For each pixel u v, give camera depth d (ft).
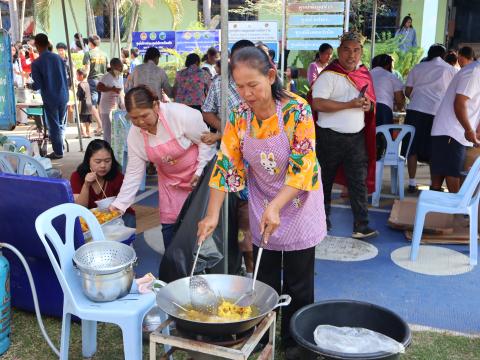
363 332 7.18
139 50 36.01
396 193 19.81
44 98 25.21
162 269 9.39
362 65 14.21
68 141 31.12
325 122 13.93
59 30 49.24
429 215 15.99
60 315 10.02
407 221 15.51
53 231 7.94
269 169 7.48
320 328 7.30
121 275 7.61
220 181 7.58
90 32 44.19
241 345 6.32
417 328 9.88
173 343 6.34
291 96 7.16
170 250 9.34
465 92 14.93
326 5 24.35
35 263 9.83
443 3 42.32
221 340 6.32
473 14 45.68
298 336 6.68
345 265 12.96
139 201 18.83
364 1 41.60
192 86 23.73
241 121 7.37
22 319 10.18
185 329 6.31
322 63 24.86
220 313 6.58
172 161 10.30
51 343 8.94
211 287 7.13
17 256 9.89
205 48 35.50
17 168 12.04
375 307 7.57
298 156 7.08
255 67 6.42
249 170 7.93
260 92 6.55
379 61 20.48
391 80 20.11
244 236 10.81
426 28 41.96
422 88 19.53
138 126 9.64
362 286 11.77
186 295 6.95
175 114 9.87
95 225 8.84
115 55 44.60
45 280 9.89
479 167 12.42
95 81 32.76
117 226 10.52
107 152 11.71
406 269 12.71
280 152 7.23
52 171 13.08
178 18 47.01
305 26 24.76
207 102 13.92
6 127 12.40
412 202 17.03
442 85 19.15
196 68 23.86
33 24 51.57
